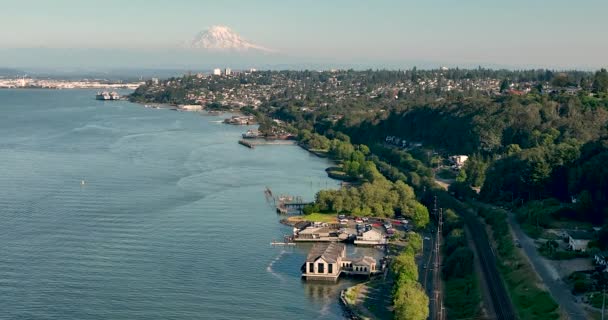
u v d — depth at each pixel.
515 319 186.88
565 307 189.00
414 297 191.50
